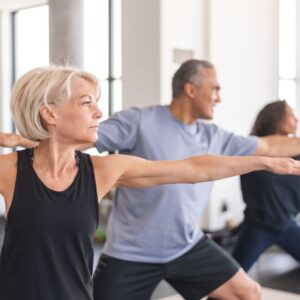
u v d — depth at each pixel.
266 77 6.16
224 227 5.67
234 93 5.74
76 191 1.34
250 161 1.50
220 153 2.37
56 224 1.30
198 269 2.29
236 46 5.73
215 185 5.58
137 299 2.22
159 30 4.96
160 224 2.17
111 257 2.19
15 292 1.32
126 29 5.23
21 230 1.29
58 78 1.29
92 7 5.73
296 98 6.64
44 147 1.34
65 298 1.31
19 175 1.31
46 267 1.30
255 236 3.15
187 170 1.48
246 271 3.18
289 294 3.73
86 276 1.37
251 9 5.90
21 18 7.16
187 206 2.21
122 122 2.19
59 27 4.02
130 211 2.20
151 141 2.20
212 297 2.36
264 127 3.11
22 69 7.19
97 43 5.82
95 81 1.35
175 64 5.11
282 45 6.51
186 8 5.20
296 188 3.05
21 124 1.32
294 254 3.18
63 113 1.31
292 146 2.37
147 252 2.19
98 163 1.41
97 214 1.37
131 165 1.46
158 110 2.27
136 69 5.16
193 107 2.26
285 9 6.53
